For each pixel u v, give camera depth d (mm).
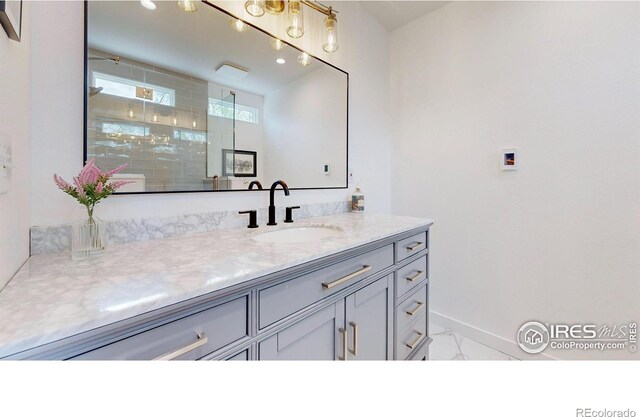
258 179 1388
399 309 1262
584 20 1394
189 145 1139
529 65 1576
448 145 1954
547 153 1526
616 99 1315
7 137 602
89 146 902
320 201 1744
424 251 1486
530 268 1606
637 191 1278
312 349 825
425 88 2072
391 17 2098
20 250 691
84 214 886
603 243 1372
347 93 1884
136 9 1012
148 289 540
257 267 675
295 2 1169
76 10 886
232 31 1274
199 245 917
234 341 631
